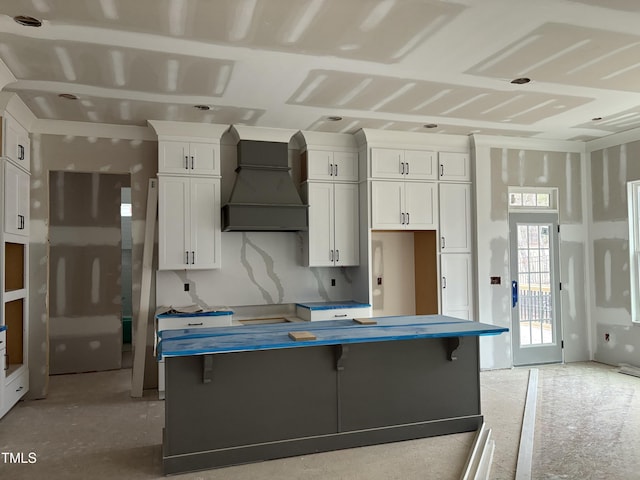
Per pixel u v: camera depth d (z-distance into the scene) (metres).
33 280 4.93
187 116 4.88
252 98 4.33
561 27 3.03
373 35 3.11
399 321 4.11
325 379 3.54
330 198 5.64
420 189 5.75
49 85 3.95
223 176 5.52
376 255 6.17
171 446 3.17
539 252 6.22
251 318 5.53
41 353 4.91
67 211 6.15
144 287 5.10
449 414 3.86
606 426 3.94
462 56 3.46
